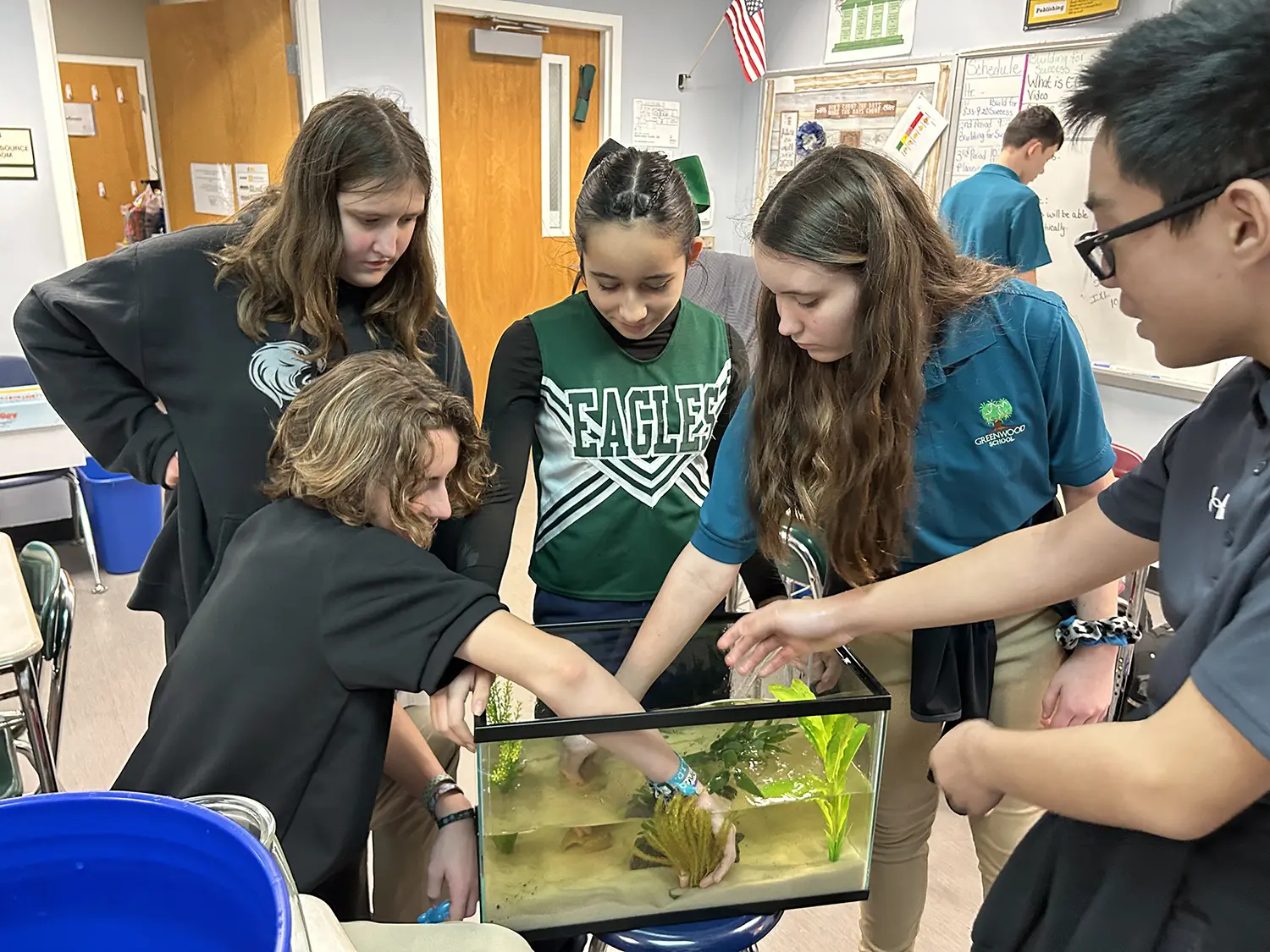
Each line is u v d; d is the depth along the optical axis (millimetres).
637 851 1010
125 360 1415
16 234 3408
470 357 4734
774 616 1145
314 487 1108
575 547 1440
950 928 1885
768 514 1183
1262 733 601
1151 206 651
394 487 1099
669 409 1407
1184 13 629
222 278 1407
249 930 593
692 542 1250
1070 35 3436
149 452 1485
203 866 617
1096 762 704
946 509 1193
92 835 626
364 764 1098
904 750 1380
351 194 1298
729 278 3420
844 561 1133
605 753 946
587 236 1251
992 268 1133
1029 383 1130
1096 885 835
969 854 2119
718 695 1166
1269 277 630
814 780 1015
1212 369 3111
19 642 1568
